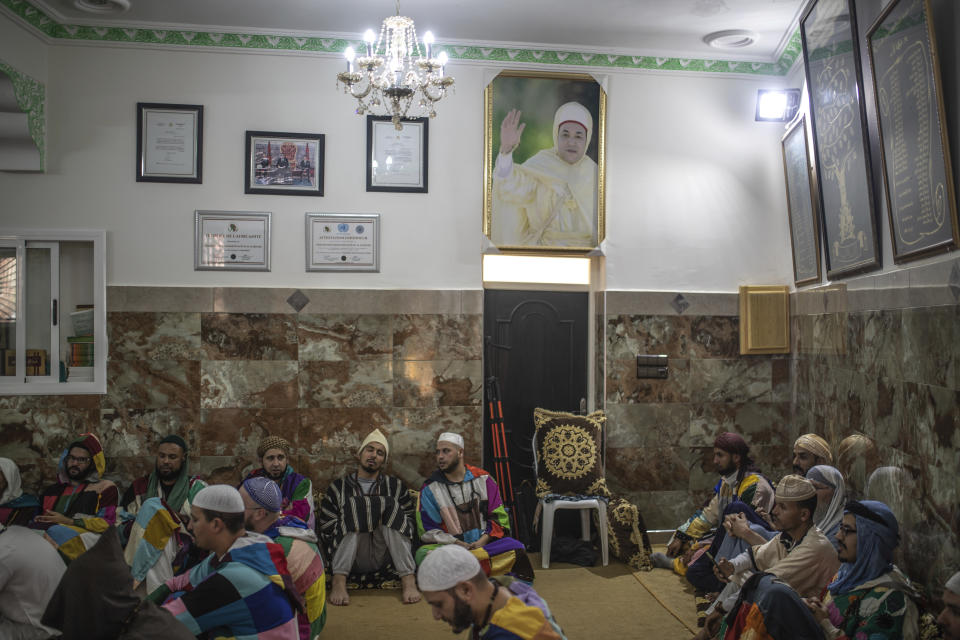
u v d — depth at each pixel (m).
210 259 5.60
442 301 5.79
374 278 5.74
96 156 5.49
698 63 6.01
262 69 5.64
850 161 4.59
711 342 6.01
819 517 4.04
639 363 5.94
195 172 5.57
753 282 6.07
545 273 6.19
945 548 3.61
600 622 4.43
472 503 5.09
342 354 5.70
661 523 5.95
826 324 5.26
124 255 5.53
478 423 5.80
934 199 3.62
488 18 5.41
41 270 5.53
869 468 4.50
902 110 3.86
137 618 2.36
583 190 5.94
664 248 6.00
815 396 5.49
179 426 5.55
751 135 6.08
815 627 2.93
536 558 5.55
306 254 5.67
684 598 4.77
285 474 5.16
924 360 3.84
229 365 5.60
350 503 4.97
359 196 5.73
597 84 5.93
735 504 4.27
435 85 4.39
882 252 4.36
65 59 5.46
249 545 2.79
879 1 4.05
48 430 5.44
